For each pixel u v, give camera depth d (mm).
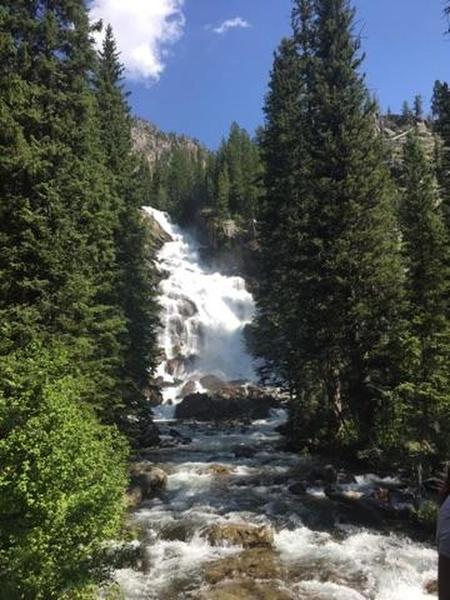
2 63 19984
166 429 39500
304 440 30266
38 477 9500
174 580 13641
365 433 26312
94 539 10266
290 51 43375
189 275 72438
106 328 21500
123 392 26531
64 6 21469
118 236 32938
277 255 36594
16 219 18516
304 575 13898
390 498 19875
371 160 31406
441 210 33375
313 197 31078
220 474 24734
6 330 16797
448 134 44281
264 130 42500
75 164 20125
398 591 13117
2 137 18562
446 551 2738
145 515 18906
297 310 31141
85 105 21328
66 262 18953
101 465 10773
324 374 30500
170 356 60844
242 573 13992
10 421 10266
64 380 11969
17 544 9031
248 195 81000
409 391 20000
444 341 19797
